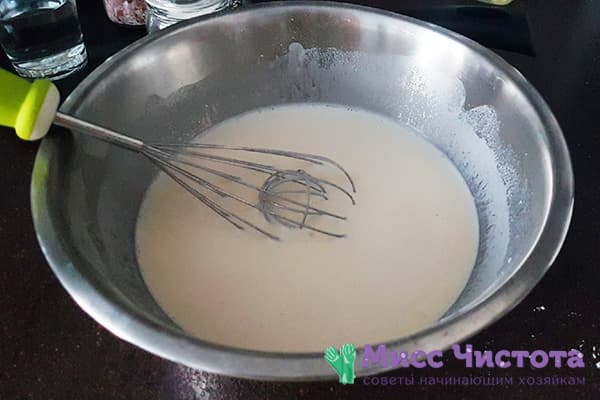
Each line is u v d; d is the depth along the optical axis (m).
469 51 0.36
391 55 0.39
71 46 0.41
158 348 0.24
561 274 0.32
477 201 0.37
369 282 0.33
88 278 0.26
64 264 0.27
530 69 0.42
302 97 0.43
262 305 0.32
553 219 0.28
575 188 0.35
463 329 0.24
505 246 0.32
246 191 0.38
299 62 0.41
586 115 0.39
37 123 0.30
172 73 0.38
